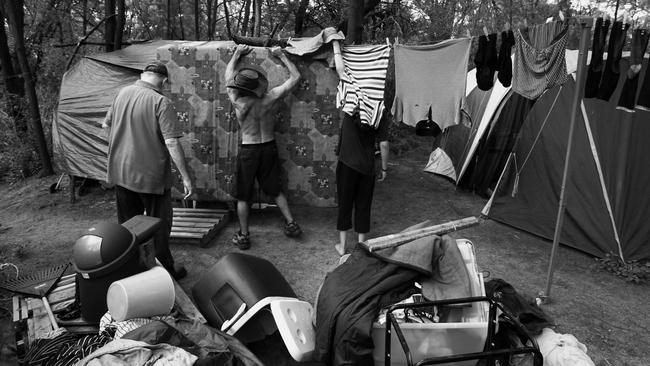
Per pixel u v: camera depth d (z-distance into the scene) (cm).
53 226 527
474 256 292
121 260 272
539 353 193
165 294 266
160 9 1103
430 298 258
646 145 417
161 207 366
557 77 324
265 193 455
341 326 242
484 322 243
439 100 381
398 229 507
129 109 338
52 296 319
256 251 441
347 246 454
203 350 221
